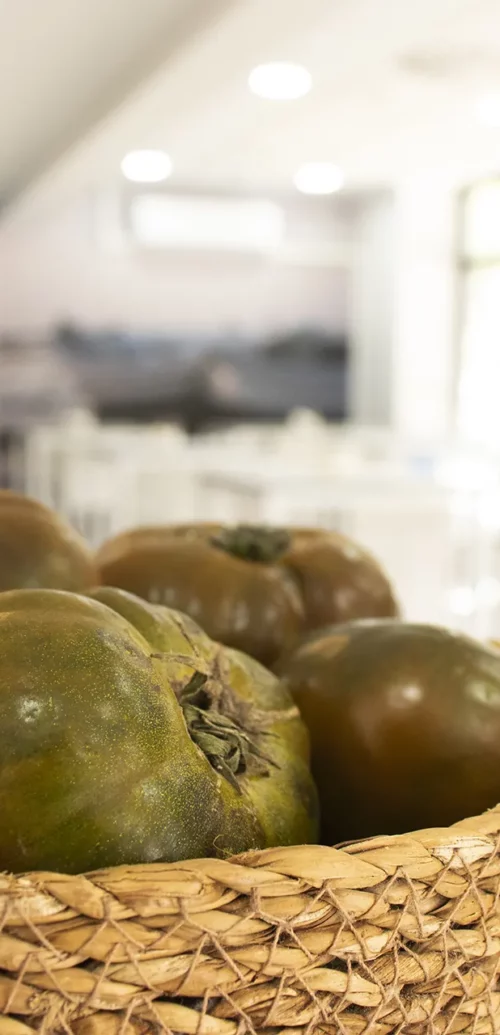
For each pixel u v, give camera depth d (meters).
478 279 5.67
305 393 6.39
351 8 2.00
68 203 5.08
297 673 0.49
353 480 2.83
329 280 6.37
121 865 0.31
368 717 0.46
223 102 2.87
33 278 6.06
